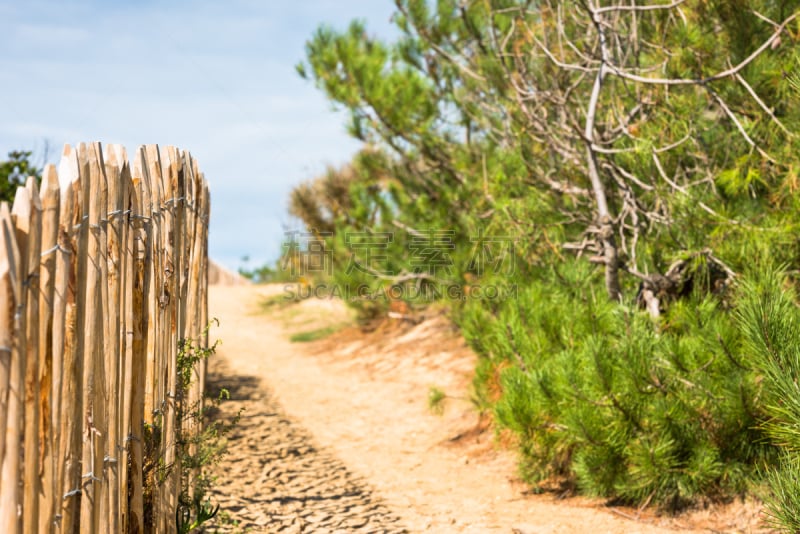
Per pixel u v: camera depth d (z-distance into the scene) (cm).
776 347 334
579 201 688
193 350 455
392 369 1049
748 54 516
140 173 325
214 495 530
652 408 475
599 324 557
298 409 863
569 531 466
